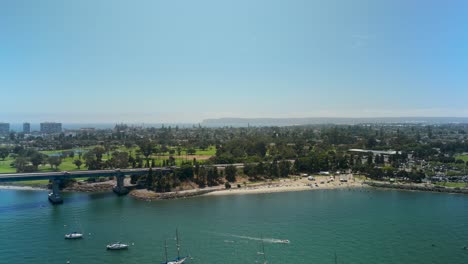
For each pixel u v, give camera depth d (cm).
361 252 18175
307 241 19712
